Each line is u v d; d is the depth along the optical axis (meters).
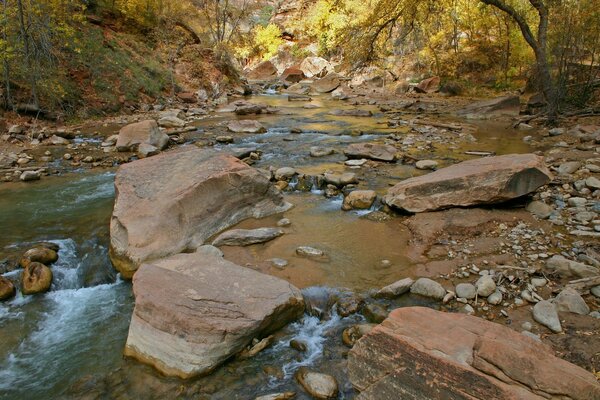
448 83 24.88
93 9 20.59
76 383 3.77
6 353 4.22
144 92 18.45
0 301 5.04
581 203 6.76
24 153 10.96
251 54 44.88
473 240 5.89
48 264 5.80
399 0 18.41
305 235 6.35
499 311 4.41
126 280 5.54
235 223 6.71
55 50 15.43
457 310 4.48
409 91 26.83
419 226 6.38
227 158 7.18
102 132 13.51
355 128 14.41
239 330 3.82
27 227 6.87
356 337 4.06
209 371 3.72
